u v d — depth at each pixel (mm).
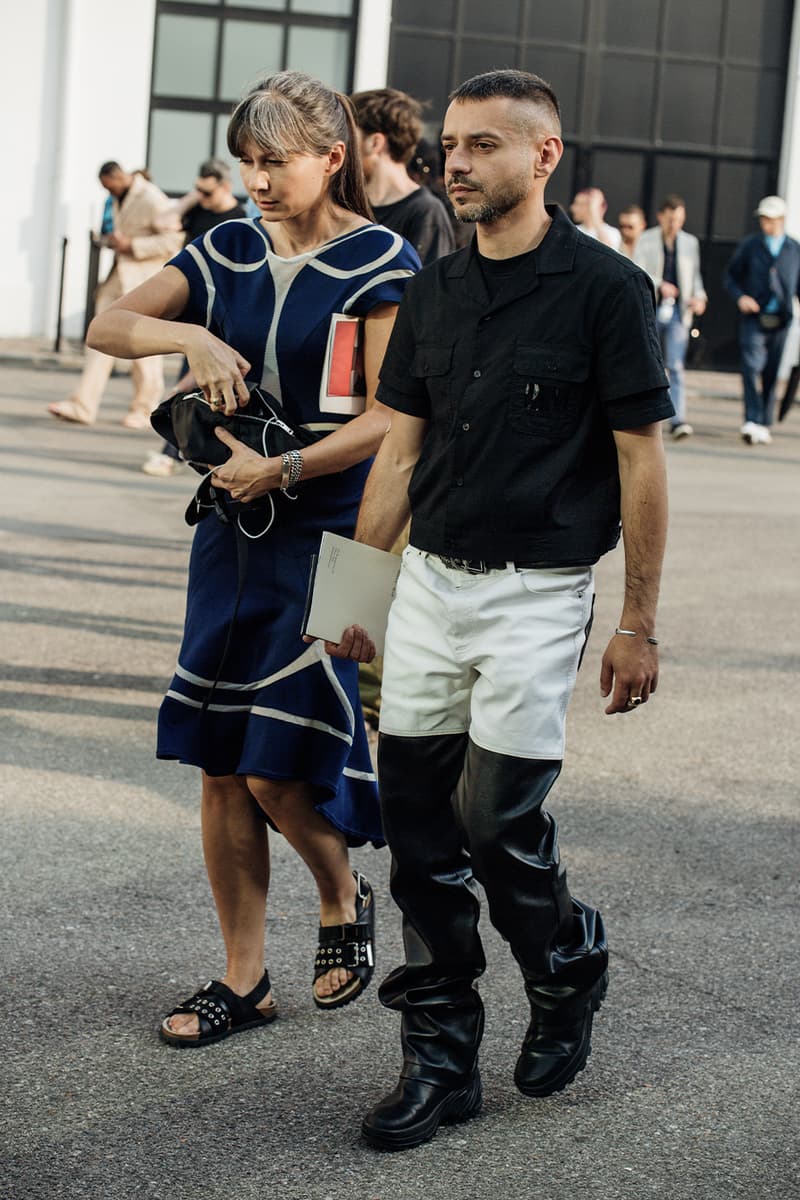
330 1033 3707
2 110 20219
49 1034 3613
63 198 20438
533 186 3062
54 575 8289
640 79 21688
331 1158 3139
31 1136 3168
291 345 3582
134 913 4309
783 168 21938
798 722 6484
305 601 3566
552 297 3064
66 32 20172
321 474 3541
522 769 3123
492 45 21328
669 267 15398
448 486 3145
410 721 3225
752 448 15555
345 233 3613
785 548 10234
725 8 21703
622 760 5891
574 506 3119
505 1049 3650
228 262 3635
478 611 3131
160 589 8125
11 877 4500
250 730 3576
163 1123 3250
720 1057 3635
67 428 13508
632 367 3037
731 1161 3182
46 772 5406
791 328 15719
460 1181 3068
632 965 4117
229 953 3723
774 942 4309
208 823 3697
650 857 4910
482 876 3213
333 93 3580
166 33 20734
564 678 3143
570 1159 3170
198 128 20984
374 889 4586
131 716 6086
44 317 20625
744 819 5301
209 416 3561
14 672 6566
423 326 3186
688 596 8695
